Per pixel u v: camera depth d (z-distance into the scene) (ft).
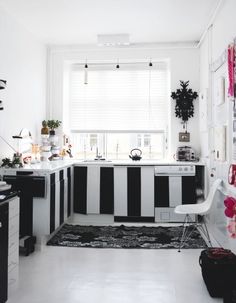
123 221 14.84
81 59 16.48
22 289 7.97
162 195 14.55
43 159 14.61
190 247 11.25
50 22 13.23
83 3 11.41
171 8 11.83
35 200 11.00
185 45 15.75
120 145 17.29
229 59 9.72
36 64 15.07
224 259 7.73
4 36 11.80
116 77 16.84
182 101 15.65
